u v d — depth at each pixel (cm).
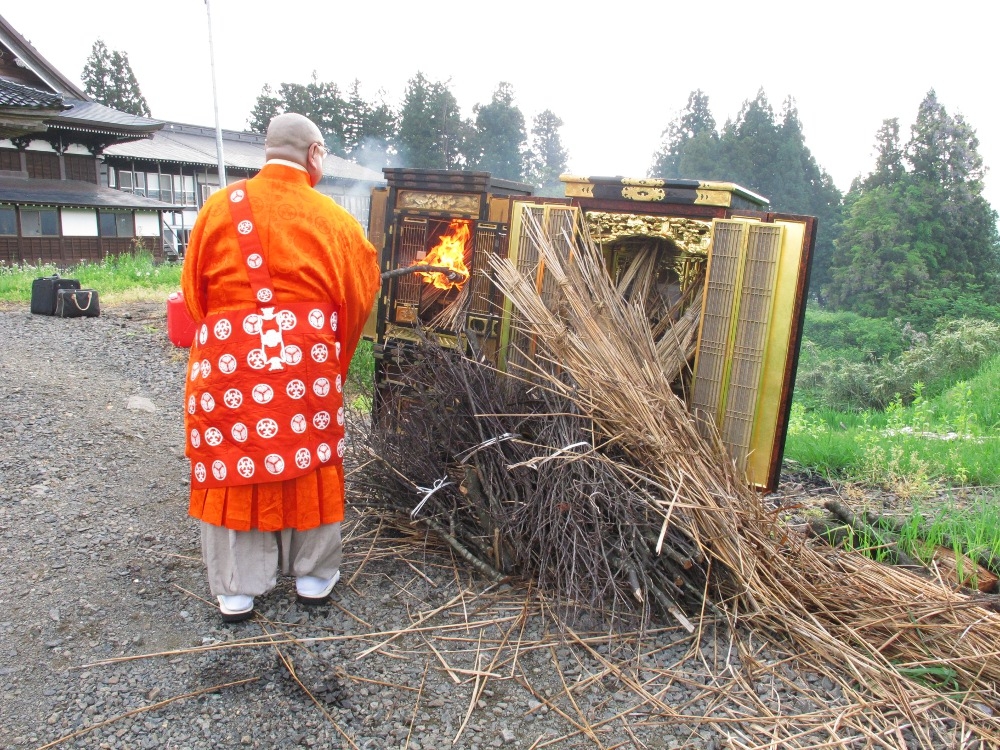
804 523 393
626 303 349
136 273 1583
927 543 358
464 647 273
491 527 312
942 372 2100
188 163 3225
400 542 347
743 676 258
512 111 5259
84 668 249
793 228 325
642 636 278
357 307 280
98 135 2373
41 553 321
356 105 5484
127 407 573
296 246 256
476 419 320
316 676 253
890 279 4231
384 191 436
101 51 4966
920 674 259
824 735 234
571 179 373
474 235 395
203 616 284
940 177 4506
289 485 265
